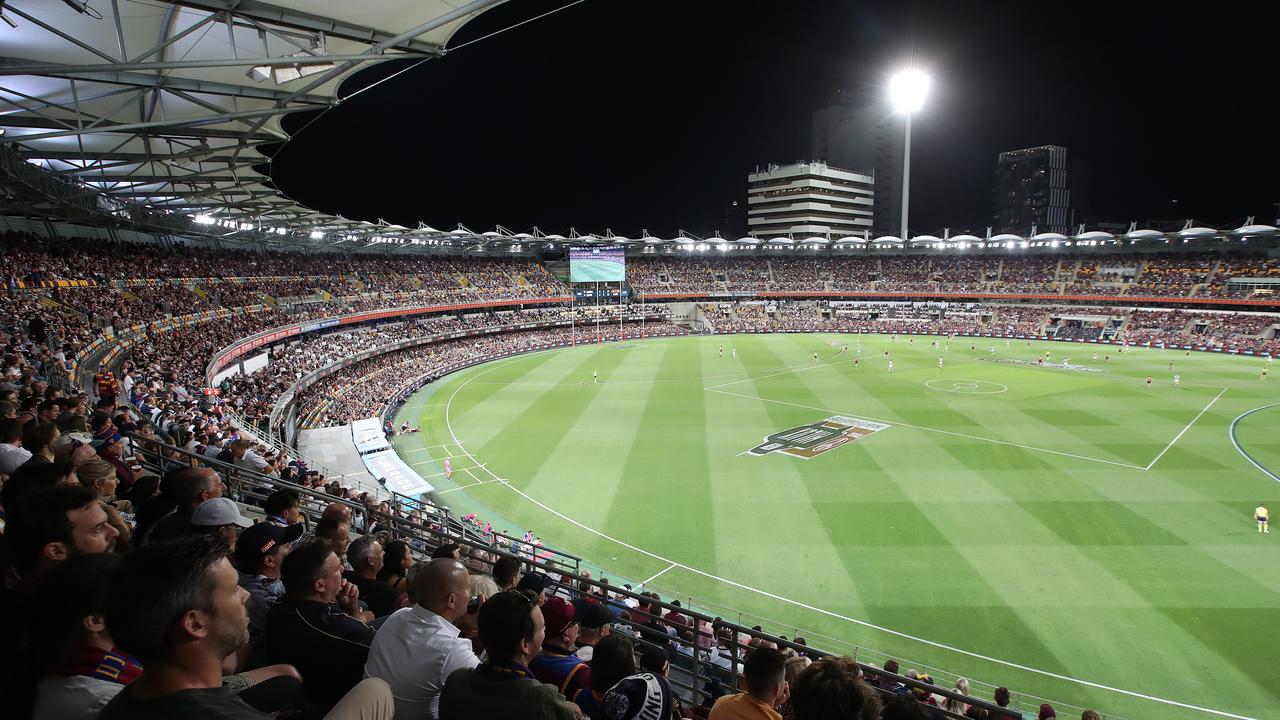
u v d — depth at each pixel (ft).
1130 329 286.87
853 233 591.37
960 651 60.49
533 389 189.47
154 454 42.01
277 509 24.77
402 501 85.46
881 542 82.38
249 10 49.70
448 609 14.90
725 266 394.32
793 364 227.61
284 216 186.29
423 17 53.47
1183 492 96.68
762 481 106.01
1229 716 51.55
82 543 12.95
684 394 176.96
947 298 351.46
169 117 80.59
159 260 163.32
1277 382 185.47
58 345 89.66
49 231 139.85
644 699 14.94
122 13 52.95
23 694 10.35
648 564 79.10
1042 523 86.53
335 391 172.55
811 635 63.57
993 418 144.36
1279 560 75.00
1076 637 61.77
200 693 8.15
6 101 64.18
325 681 14.66
